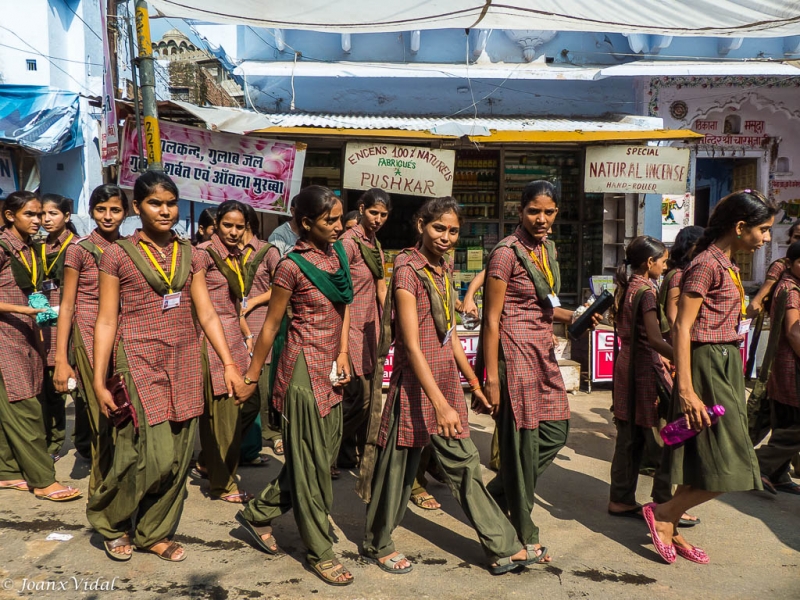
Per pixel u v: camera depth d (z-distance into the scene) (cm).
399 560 309
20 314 388
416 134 702
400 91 870
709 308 313
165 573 300
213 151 704
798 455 463
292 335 301
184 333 302
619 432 384
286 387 298
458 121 800
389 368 634
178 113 695
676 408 314
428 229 300
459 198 884
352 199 852
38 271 404
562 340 744
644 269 392
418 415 301
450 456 303
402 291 293
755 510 398
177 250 301
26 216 395
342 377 304
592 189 757
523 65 880
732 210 306
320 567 296
